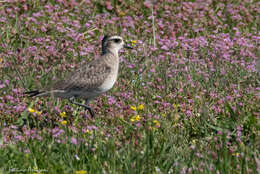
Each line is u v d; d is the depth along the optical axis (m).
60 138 12.80
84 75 14.38
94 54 19.14
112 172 11.44
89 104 15.55
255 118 14.44
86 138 13.25
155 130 13.99
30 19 21.77
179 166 11.73
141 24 23.58
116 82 16.91
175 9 25.73
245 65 19.05
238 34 22.02
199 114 15.16
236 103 15.73
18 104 14.60
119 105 14.95
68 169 11.62
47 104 14.67
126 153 12.23
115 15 24.73
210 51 20.48
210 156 12.10
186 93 16.28
